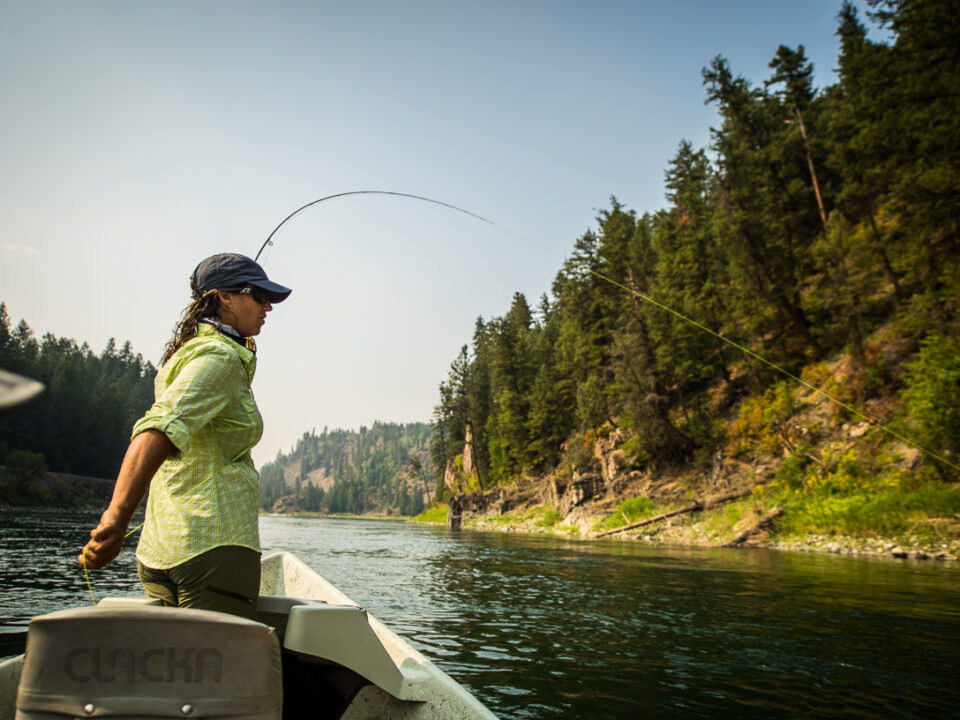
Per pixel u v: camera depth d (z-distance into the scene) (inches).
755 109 1414.9
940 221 934.4
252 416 77.1
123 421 3713.1
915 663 198.7
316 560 544.1
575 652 209.9
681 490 1263.5
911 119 919.7
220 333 79.5
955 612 292.8
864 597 341.4
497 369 2600.9
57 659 52.3
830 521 797.2
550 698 159.8
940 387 808.9
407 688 83.6
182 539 68.8
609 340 1887.3
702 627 254.8
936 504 724.7
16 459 2434.8
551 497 1919.3
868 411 1039.6
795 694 166.2
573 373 2117.4
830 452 997.8
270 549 668.7
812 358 1261.1
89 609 53.0
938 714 151.1
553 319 3075.8
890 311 1179.9
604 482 1501.0
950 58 885.2
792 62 1663.4
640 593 354.0
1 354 2992.1
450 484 3695.9
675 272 1636.3
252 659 55.0
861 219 1359.5
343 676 82.2
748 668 191.6
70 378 3545.8
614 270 1921.8
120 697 52.0
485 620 264.8
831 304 1213.7
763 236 1338.6
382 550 706.2
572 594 348.2
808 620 271.3
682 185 2117.4
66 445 3228.3
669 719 145.6
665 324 1481.3
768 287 1285.7
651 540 1026.1
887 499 771.4
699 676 182.5
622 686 171.6
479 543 906.1
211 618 54.2
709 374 1525.6
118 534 60.2
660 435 1375.5
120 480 61.9
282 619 87.0
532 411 2269.9
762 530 866.1
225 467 73.4
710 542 914.7
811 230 1445.6
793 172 1384.1
